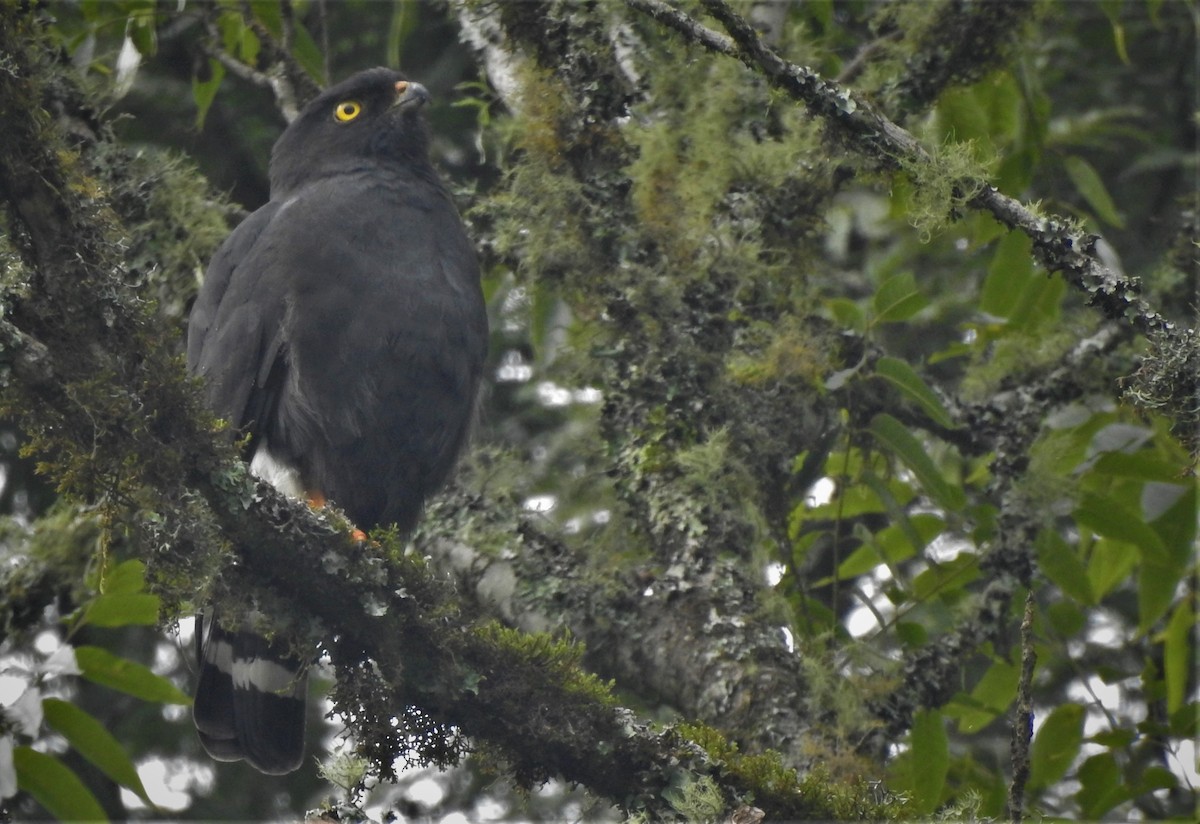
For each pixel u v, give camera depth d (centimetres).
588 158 986
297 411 952
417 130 1099
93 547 1089
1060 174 1463
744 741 867
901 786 951
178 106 1436
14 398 657
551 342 1028
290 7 1158
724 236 977
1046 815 1035
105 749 954
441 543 993
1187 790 1070
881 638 1083
